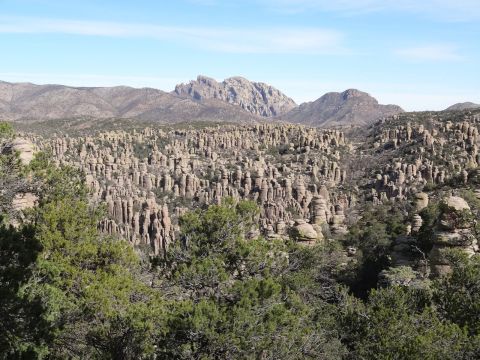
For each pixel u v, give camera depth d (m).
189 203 128.62
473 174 96.38
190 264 23.95
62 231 24.78
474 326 22.73
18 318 14.98
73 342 20.69
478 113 195.62
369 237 59.88
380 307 24.03
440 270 36.75
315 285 34.91
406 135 179.38
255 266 24.61
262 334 19.06
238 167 143.38
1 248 16.42
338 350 23.78
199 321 17.89
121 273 23.33
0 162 30.16
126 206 100.50
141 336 18.64
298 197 125.38
